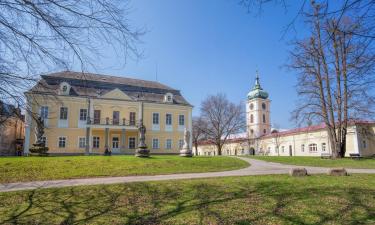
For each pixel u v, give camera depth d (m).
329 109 28.83
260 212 7.95
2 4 5.07
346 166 21.92
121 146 43.91
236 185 11.77
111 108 43.81
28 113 6.40
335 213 7.68
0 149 38.34
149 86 49.94
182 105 48.53
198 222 7.26
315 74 28.88
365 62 4.60
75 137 40.88
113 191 11.13
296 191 10.31
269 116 82.69
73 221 7.68
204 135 65.06
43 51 5.67
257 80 85.31
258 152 68.81
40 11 5.16
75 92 41.66
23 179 14.85
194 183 12.34
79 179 14.87
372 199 9.01
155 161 21.77
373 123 41.31
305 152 52.09
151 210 8.53
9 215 8.36
